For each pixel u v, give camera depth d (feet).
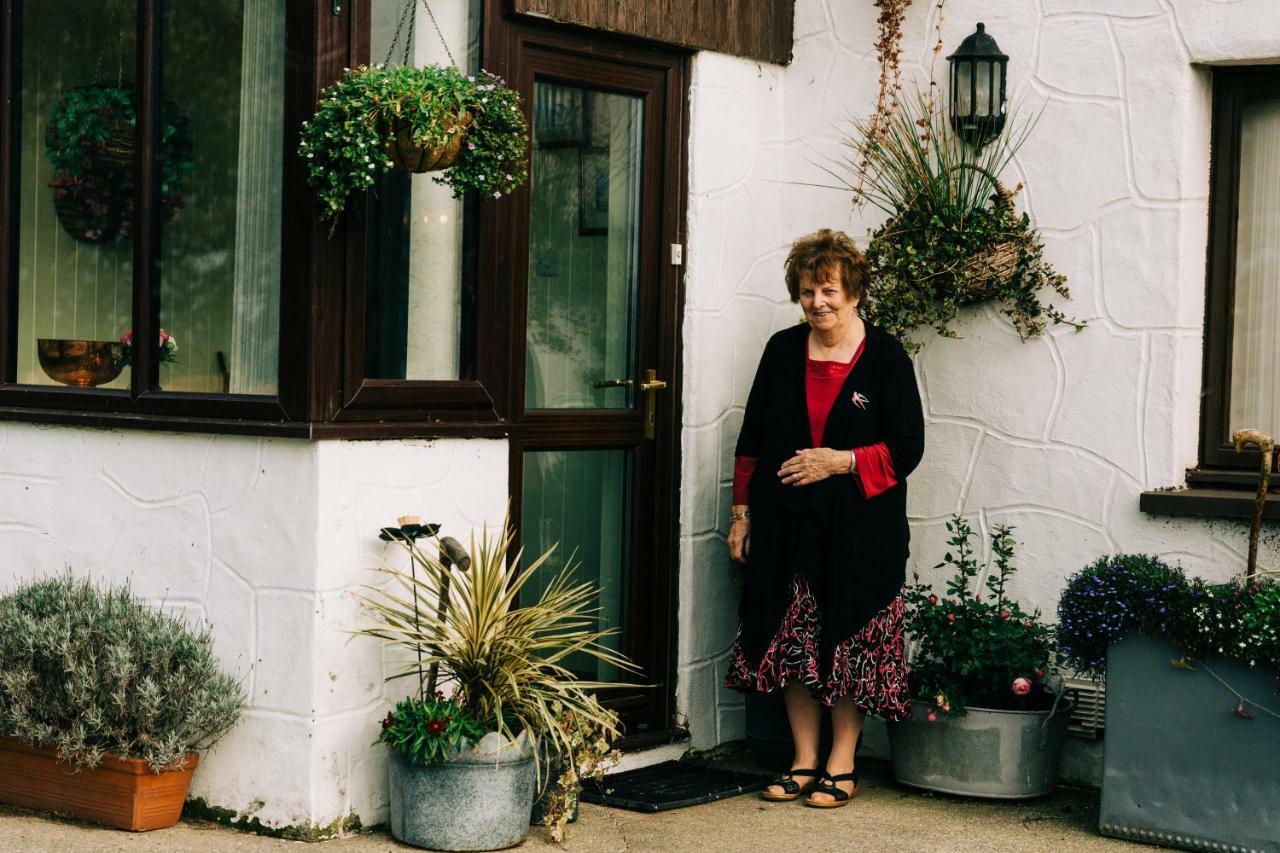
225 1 13.71
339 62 12.95
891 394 14.57
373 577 13.19
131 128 14.40
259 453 13.12
